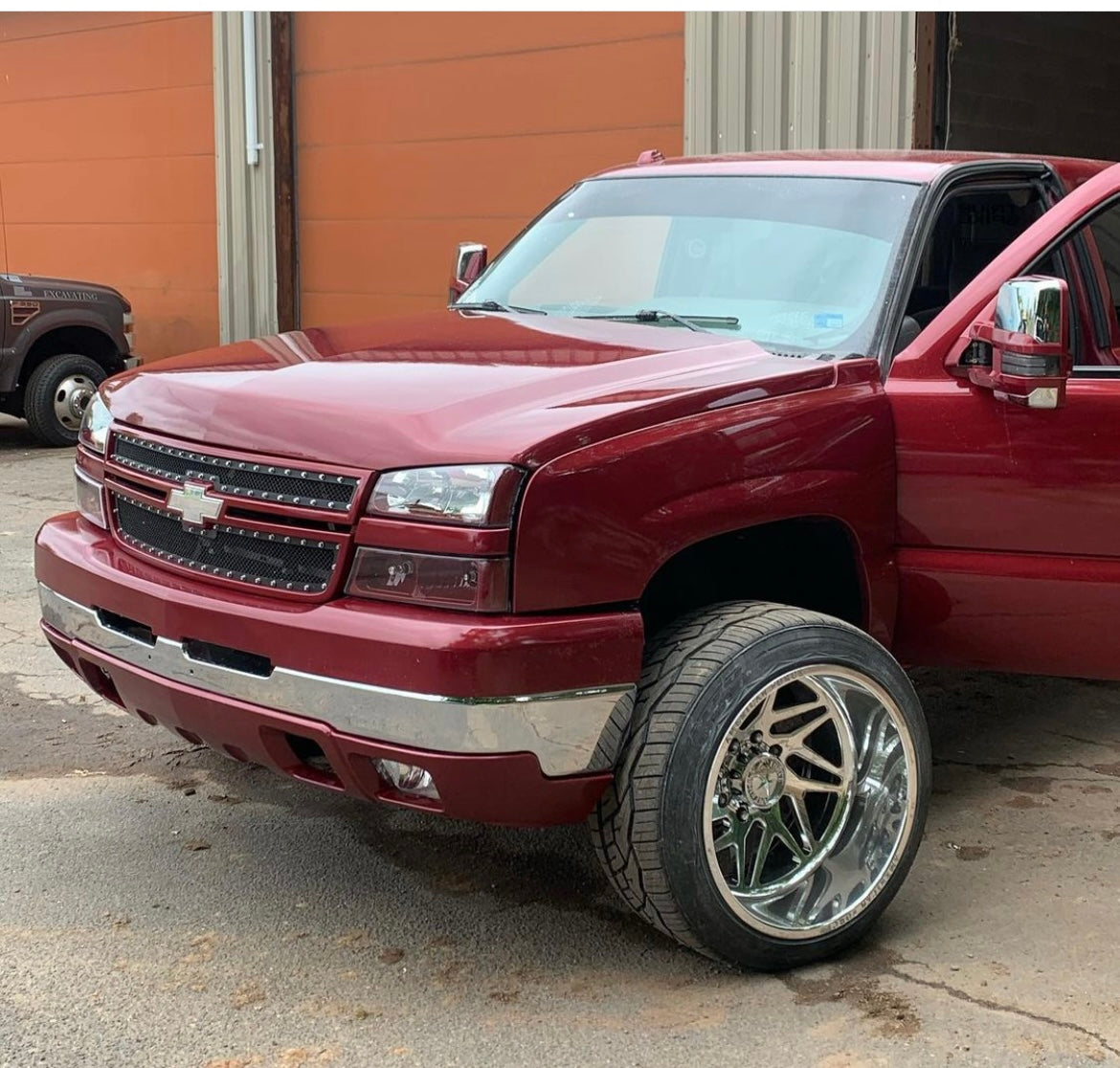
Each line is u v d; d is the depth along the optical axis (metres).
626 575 2.84
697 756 2.86
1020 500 3.43
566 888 3.54
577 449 2.79
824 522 3.31
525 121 9.85
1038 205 4.07
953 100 9.14
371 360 3.35
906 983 3.07
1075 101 11.22
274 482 2.95
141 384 3.47
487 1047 2.81
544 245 4.43
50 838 3.78
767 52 8.45
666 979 3.09
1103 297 3.79
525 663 2.69
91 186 13.06
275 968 3.11
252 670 2.92
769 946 3.03
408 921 3.35
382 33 10.59
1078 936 3.28
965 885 3.55
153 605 3.09
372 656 2.72
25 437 11.41
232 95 11.52
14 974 3.06
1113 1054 2.79
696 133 8.84
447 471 2.74
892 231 3.71
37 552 3.58
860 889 3.18
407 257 10.82
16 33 13.30
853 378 3.39
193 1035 2.84
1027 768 4.33
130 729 4.64
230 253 11.91
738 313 3.76
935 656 3.68
